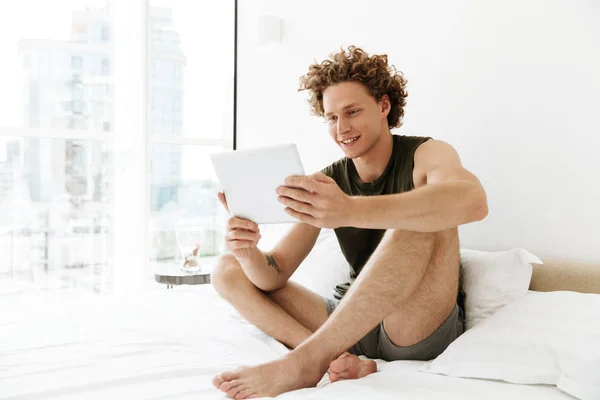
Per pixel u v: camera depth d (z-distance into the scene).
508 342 1.15
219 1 3.47
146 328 1.48
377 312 1.14
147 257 3.23
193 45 3.41
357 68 1.44
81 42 3.13
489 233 1.86
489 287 1.46
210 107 3.46
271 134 2.96
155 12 3.31
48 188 3.07
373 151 1.49
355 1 2.40
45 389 1.02
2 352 1.26
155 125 3.30
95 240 3.19
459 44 1.97
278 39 2.83
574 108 1.65
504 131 1.83
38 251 3.05
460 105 1.97
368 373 1.20
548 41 1.71
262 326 1.45
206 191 3.47
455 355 1.18
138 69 3.20
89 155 3.16
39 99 3.04
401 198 1.05
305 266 1.85
